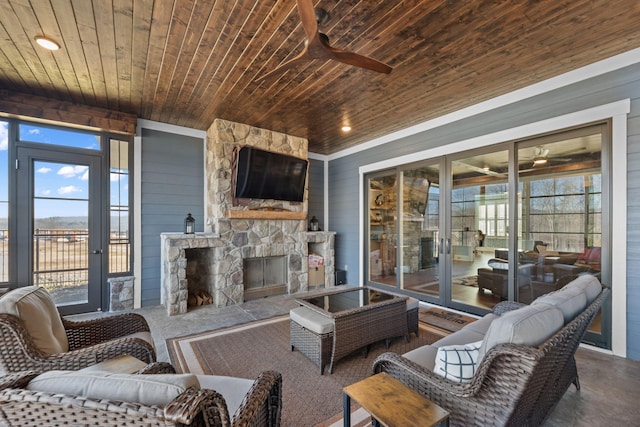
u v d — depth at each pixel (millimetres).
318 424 1725
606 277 2680
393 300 2762
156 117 4125
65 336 1794
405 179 4676
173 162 4434
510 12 2031
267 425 1245
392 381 1328
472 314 3738
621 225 2564
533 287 3205
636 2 1928
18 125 3398
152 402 724
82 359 1502
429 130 4234
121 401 707
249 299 4539
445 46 2430
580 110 2799
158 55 2564
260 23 2146
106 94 3359
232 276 4281
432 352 1746
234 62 2682
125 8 1982
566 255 2957
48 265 3551
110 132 3928
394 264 4918
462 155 3844
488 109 3527
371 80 3008
